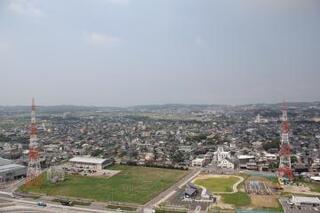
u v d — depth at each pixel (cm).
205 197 19412
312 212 17175
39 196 19938
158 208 17762
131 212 17188
